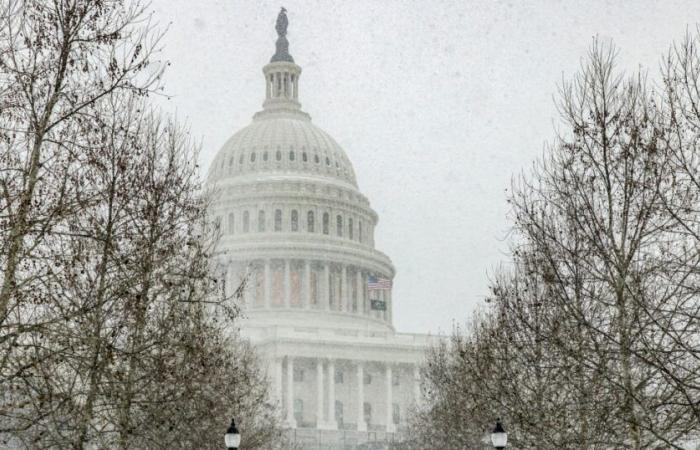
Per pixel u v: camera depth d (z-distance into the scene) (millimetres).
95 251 35312
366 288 192750
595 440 38312
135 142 37438
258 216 188125
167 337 38875
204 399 39719
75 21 30141
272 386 159750
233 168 197375
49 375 29969
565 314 39750
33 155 28906
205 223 53562
